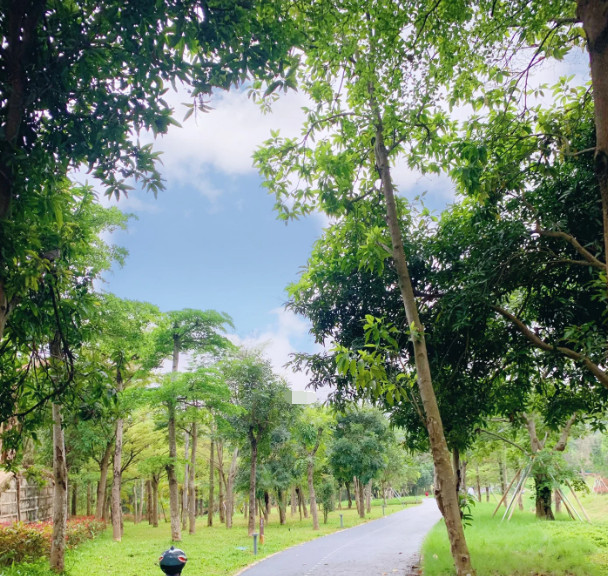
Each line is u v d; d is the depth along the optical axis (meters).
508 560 9.98
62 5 4.48
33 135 4.90
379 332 6.49
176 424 24.33
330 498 36.38
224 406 20.34
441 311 9.51
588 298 9.05
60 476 12.59
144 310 15.19
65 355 6.82
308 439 26.14
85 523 20.78
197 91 4.78
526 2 7.01
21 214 4.75
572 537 13.52
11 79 4.43
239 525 32.97
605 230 3.88
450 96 8.10
